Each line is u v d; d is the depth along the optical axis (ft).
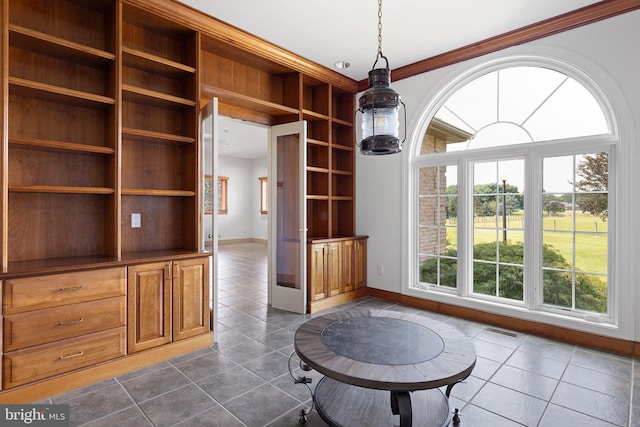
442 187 13.08
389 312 7.26
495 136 11.86
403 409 4.50
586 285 10.07
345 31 10.66
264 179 35.42
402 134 13.80
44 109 8.15
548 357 8.97
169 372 8.07
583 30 9.71
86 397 6.97
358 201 15.30
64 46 7.63
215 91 10.59
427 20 10.03
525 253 11.09
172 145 10.34
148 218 9.90
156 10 8.93
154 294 8.51
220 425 6.15
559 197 10.54
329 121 13.98
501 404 6.85
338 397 6.56
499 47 11.12
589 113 10.07
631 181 9.06
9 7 7.64
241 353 9.15
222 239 34.37
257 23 10.17
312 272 12.70
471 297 12.26
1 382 6.46
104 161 8.93
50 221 8.29
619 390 7.36
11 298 6.56
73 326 7.27
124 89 8.45
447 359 5.00
